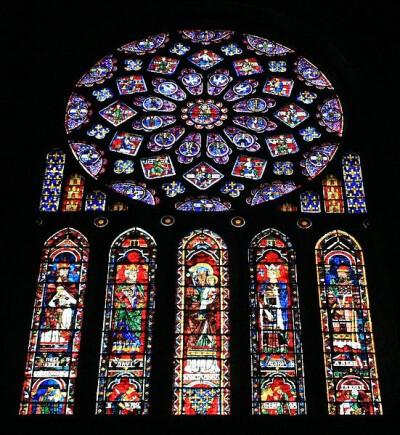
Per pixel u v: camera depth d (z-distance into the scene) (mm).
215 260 18703
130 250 18828
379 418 16000
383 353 17484
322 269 18641
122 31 22391
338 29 21469
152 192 19703
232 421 15977
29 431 15805
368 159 20016
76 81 21547
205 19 22594
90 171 20047
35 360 17391
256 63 22094
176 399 16984
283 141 20625
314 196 19625
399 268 18109
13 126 19297
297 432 15852
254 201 19578
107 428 15852
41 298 18172
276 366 17375
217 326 17859
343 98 21141
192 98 21391
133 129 20781
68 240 18953
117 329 17797
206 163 20219
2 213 18250
